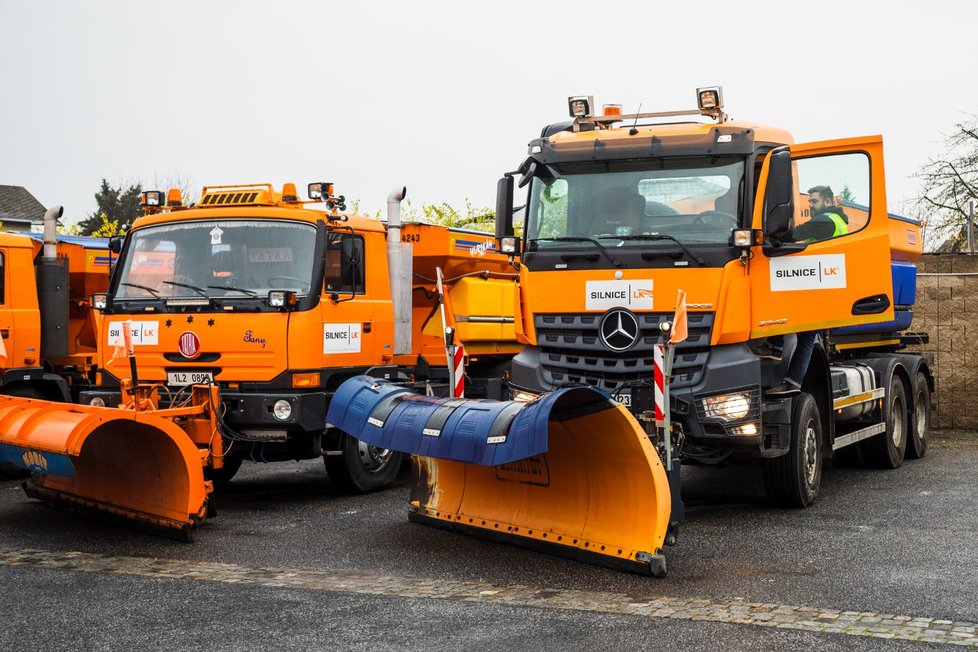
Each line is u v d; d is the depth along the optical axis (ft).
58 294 43.24
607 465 25.25
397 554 26.78
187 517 28.22
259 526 30.71
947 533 29.09
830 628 19.88
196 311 34.68
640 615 20.88
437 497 30.27
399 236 38.91
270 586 23.44
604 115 34.65
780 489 32.83
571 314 31.50
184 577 24.32
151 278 35.83
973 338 57.26
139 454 29.32
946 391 57.77
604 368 30.91
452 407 26.66
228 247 35.29
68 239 47.55
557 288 31.71
